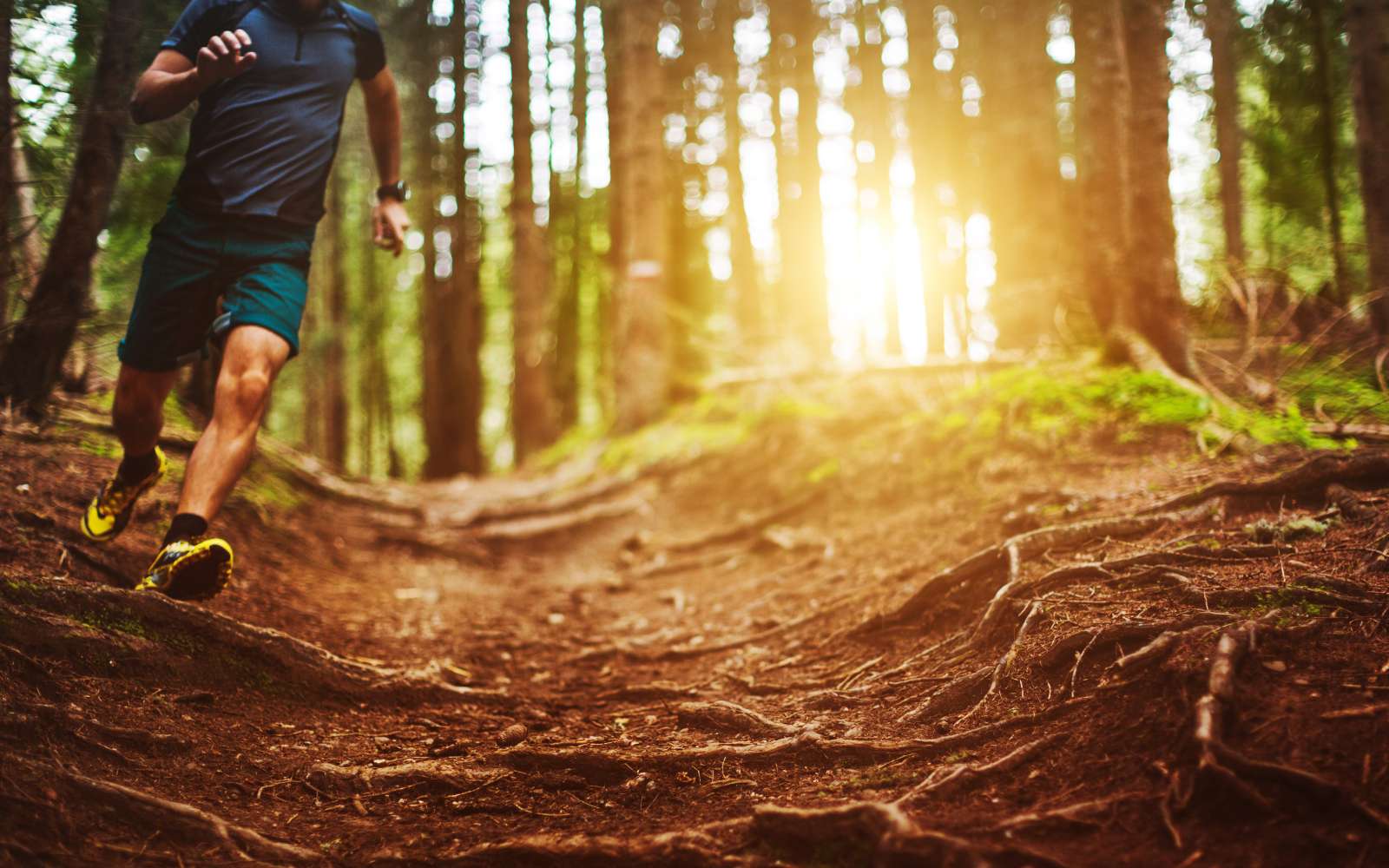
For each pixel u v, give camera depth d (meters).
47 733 2.17
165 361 2.95
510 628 4.60
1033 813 1.84
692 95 14.06
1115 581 2.86
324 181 3.09
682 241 14.73
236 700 2.74
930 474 5.43
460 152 16.80
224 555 2.78
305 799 2.26
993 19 11.34
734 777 2.34
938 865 1.68
